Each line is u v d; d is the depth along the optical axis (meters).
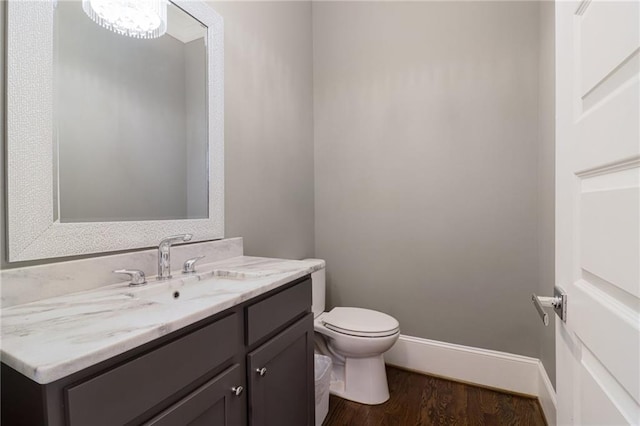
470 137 1.98
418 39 2.11
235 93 1.64
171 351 0.71
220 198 1.51
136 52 1.20
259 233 1.82
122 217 1.14
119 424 0.60
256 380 0.98
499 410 1.72
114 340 0.59
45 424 0.52
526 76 1.84
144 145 1.22
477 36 1.96
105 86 1.09
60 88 0.96
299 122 2.24
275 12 1.97
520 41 1.85
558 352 0.82
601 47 0.57
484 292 1.97
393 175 2.19
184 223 1.34
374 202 2.25
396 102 2.18
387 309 2.22
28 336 0.62
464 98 1.99
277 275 1.15
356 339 1.72
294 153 2.18
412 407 1.75
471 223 1.99
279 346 1.10
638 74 0.45
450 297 2.05
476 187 1.97
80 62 1.02
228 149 1.59
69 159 0.98
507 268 1.91
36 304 0.83
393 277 2.20
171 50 1.32
